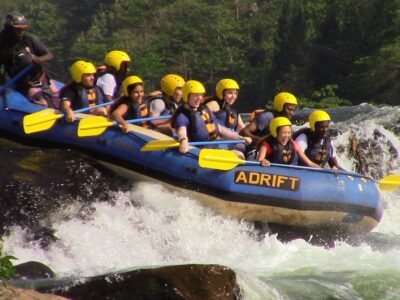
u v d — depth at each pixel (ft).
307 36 571.69
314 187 100.78
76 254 87.30
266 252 95.04
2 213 86.33
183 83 108.68
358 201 104.63
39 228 87.25
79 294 65.16
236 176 97.14
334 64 516.32
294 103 107.24
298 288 74.64
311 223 102.83
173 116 99.66
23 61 105.60
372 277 81.00
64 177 94.17
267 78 592.19
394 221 126.11
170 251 93.20
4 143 104.78
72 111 101.76
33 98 106.32
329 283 77.51
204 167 96.02
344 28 520.42
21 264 74.79
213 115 102.73
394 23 486.79
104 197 95.40
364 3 507.71
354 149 120.16
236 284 67.41
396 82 456.86
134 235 92.73
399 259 91.30
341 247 98.68
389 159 139.64
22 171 91.86
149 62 634.02
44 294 61.52
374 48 488.85
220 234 97.35
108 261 88.07
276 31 628.69
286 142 101.04
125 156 98.43
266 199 98.68
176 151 97.71
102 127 99.30
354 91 474.08
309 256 93.20
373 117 166.91
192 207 97.81
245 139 102.83
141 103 104.68
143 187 98.43
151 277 65.26
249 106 616.80
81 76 104.63
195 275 65.98
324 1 612.70
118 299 64.49
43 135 102.01
